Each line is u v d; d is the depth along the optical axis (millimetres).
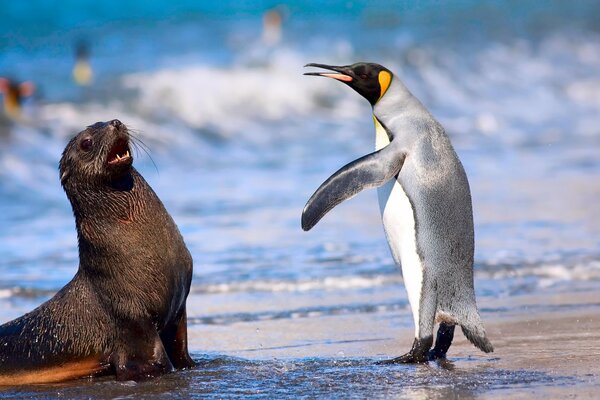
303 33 65188
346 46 56000
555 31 67438
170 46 60094
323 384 12383
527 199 26672
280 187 29266
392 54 53188
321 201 12984
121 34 68812
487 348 12984
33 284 19375
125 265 13062
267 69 45469
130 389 12609
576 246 21562
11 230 24297
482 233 22875
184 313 13719
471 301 13102
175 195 28156
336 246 22000
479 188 28375
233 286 18844
